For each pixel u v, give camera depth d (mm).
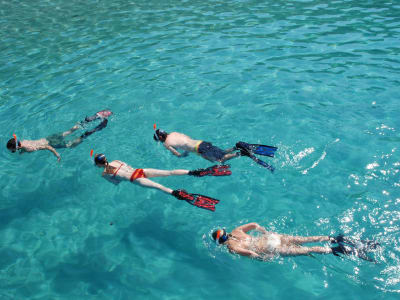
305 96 8422
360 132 7137
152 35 12422
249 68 9859
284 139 7141
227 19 13406
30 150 7328
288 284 4777
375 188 5930
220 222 5762
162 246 5488
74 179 6848
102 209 6215
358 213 5566
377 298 4484
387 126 7223
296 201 5910
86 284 5004
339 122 7473
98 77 9977
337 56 10125
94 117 7992
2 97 9344
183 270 5105
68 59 11156
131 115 8266
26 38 12914
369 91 8406
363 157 6539
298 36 11539
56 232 5840
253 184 6328
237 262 5160
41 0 17359
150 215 6043
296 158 6699
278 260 5094
